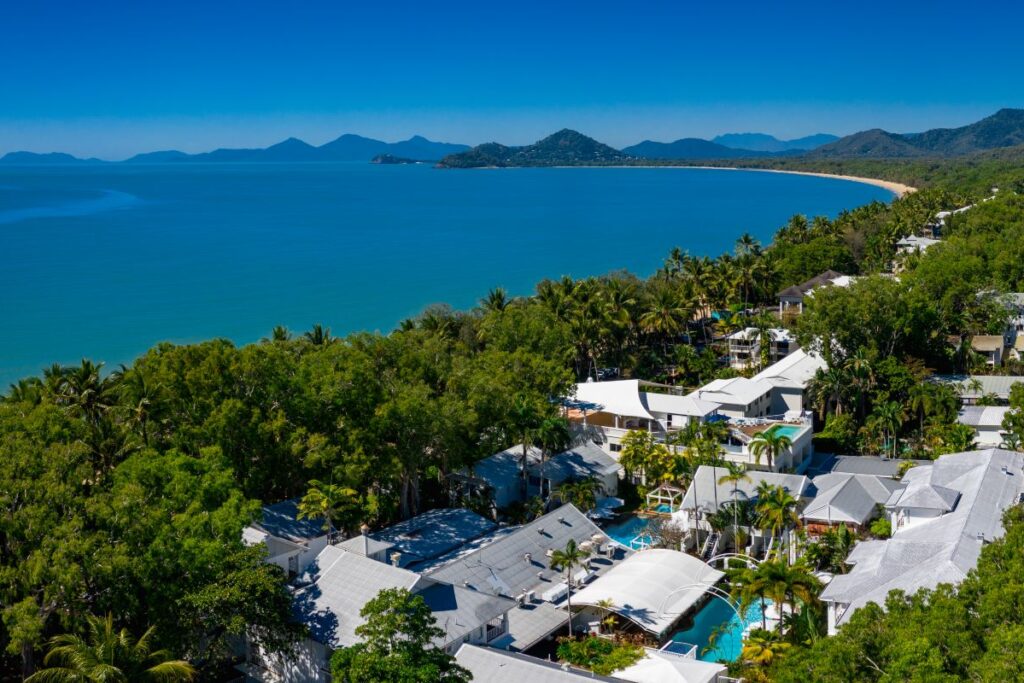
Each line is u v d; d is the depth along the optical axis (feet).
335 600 198.90
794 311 541.34
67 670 157.28
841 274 614.75
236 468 248.52
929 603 147.54
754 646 191.21
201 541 183.01
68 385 283.38
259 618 187.52
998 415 335.26
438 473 307.37
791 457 301.63
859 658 140.67
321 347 331.98
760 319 474.90
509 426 299.58
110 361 533.96
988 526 203.92
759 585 193.98
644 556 239.91
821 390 361.30
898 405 334.24
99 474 219.00
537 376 338.34
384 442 266.77
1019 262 531.50
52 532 174.29
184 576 183.01
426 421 265.34
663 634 212.64
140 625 187.42
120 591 176.65
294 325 638.12
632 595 217.77
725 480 256.52
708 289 551.18
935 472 246.88
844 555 229.45
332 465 255.09
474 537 259.39
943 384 359.66
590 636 212.23
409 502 289.94
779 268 621.72
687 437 310.04
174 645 177.06
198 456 245.65
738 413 347.15
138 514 184.24
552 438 299.58
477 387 296.71
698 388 395.75
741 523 256.73
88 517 182.39
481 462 305.53
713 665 185.98
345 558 211.00
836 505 253.44
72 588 168.35
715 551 255.70
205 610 181.98
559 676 175.11
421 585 201.98
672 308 467.93
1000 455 247.29
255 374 258.98
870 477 273.75
